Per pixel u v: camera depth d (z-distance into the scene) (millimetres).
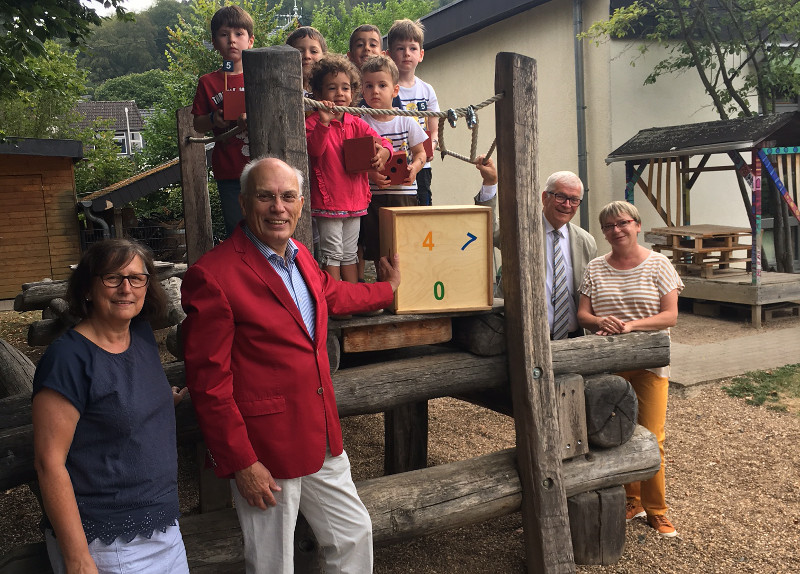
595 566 3527
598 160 9891
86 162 21266
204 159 5043
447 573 3506
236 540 2830
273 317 2322
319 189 3104
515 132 3088
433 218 2998
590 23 9859
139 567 2012
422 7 28906
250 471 2258
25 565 2514
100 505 1964
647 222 9984
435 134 4844
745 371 6539
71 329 2035
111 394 1961
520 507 3328
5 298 14367
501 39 11492
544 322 3225
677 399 6094
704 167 9445
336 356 2967
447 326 3154
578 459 3480
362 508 2555
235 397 2316
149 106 59562
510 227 3152
